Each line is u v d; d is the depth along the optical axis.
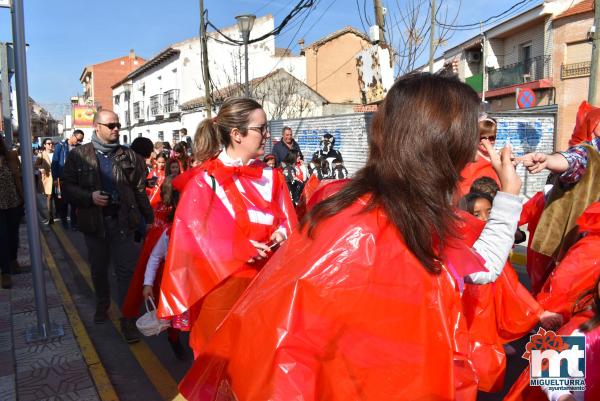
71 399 3.22
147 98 36.47
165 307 2.51
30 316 4.63
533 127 13.70
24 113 3.88
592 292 2.14
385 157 1.34
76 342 4.06
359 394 1.31
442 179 1.31
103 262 4.58
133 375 3.78
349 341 1.31
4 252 5.45
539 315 2.46
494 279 1.45
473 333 2.34
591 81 8.83
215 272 2.53
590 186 2.78
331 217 1.36
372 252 1.31
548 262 3.38
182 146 7.12
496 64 22.84
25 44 3.85
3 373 3.55
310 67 30.80
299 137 16.61
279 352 1.32
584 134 3.12
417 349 1.29
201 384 1.47
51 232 9.45
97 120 4.41
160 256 3.40
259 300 1.38
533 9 19.38
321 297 1.32
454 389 1.31
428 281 1.29
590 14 17.41
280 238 2.63
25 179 3.97
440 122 1.30
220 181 2.68
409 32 11.25
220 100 23.22
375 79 8.66
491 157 1.54
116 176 4.38
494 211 1.48
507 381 3.53
